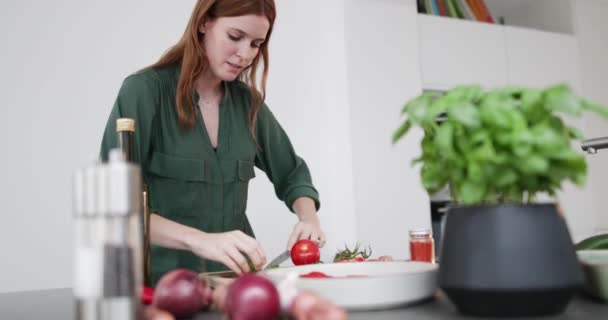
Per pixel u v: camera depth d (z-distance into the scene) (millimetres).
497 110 504
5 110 2193
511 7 3689
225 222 1437
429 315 593
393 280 615
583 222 3287
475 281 528
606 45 3500
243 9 1244
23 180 2199
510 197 567
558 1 3480
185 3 2543
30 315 733
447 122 541
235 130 1461
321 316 482
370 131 2621
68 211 2264
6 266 2154
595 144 1172
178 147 1352
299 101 2742
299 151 2715
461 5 3131
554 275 515
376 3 2703
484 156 511
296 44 2760
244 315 531
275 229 2631
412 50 2771
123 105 1252
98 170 451
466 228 544
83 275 451
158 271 1291
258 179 2609
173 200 1364
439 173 590
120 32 2404
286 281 560
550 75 3252
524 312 535
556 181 548
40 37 2262
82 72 2324
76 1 2330
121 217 454
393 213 2629
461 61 2961
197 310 634
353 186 2545
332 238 2734
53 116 2264
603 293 605
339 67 2652
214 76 1413
